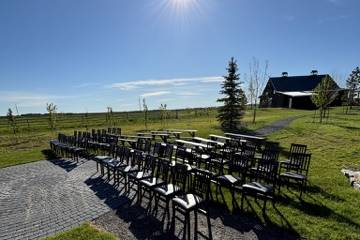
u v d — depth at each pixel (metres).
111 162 8.52
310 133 16.53
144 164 7.67
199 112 45.47
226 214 5.66
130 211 6.03
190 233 4.91
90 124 33.91
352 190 6.66
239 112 22.08
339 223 5.05
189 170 6.43
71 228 5.31
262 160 6.50
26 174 9.94
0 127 34.47
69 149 12.17
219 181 6.32
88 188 7.83
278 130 18.64
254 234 4.82
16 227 5.45
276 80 51.47
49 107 23.53
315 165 9.12
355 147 11.92
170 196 5.45
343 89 38.75
